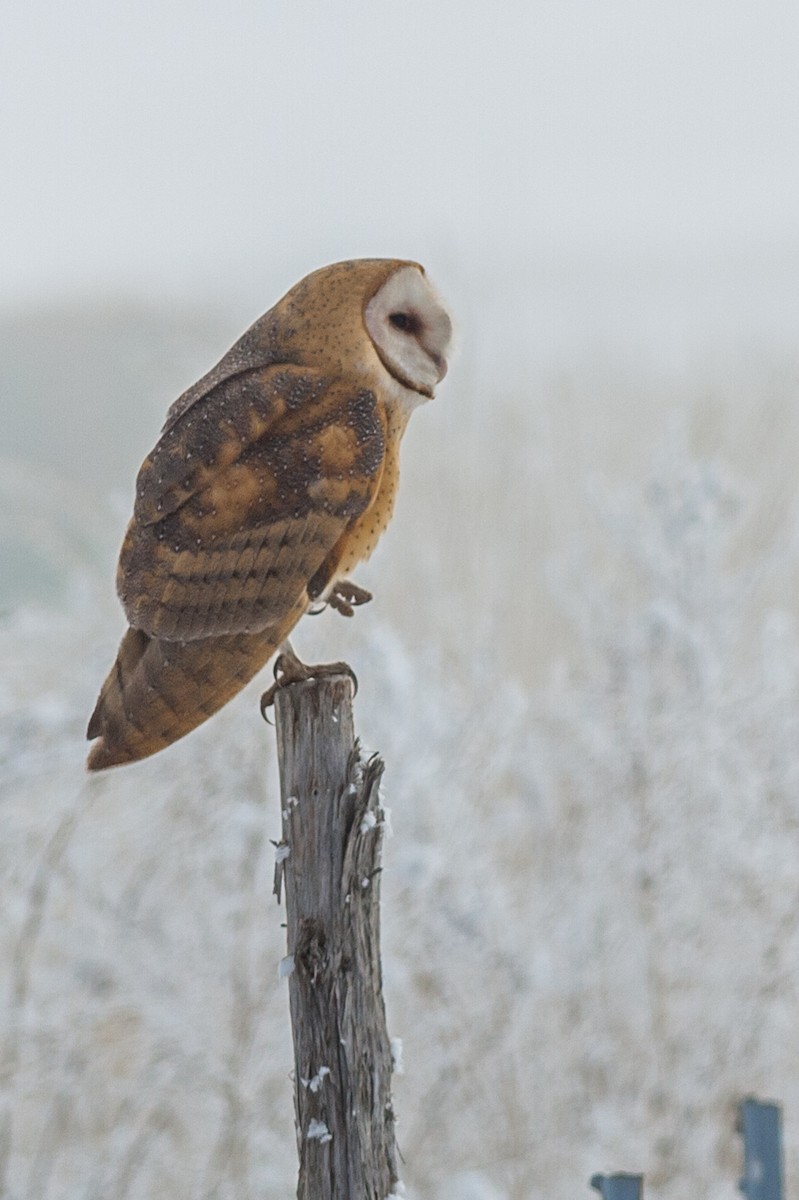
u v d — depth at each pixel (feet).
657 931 41.32
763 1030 40.98
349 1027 18.79
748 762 42.60
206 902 39.73
